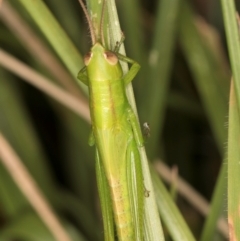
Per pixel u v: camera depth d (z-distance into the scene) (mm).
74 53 165
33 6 161
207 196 228
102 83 165
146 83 204
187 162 234
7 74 219
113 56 164
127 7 205
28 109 244
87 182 226
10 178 209
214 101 203
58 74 207
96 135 168
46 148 244
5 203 209
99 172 170
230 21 152
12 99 216
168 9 198
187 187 204
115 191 167
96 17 159
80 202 220
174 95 227
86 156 220
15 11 204
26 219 197
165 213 160
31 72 193
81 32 220
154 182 161
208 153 233
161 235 158
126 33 208
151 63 201
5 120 215
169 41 200
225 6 152
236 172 155
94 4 159
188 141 237
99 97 166
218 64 209
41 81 193
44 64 210
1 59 193
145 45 220
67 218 221
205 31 215
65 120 221
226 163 167
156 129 204
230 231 156
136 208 165
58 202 218
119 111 167
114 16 160
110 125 167
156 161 205
